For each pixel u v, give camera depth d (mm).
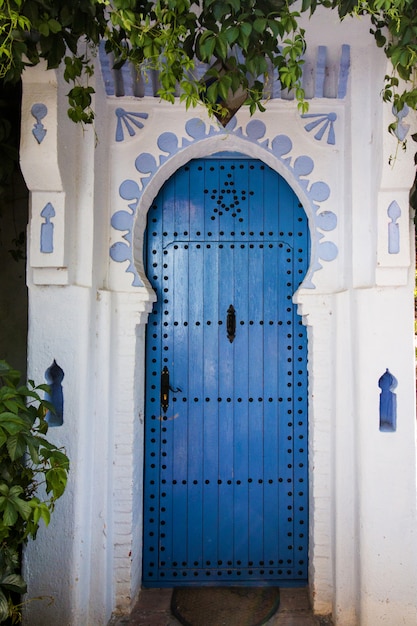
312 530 3588
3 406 2320
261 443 3822
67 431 3209
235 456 3824
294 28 2369
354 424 3355
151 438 3816
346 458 3383
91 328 3322
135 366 3531
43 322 3262
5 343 4016
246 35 2305
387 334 3240
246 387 3838
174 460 3822
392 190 3209
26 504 2270
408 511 3209
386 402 3307
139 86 3529
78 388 3230
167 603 3588
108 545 3404
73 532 3166
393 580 3189
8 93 3488
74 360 3240
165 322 3852
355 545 3330
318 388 3533
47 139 3084
